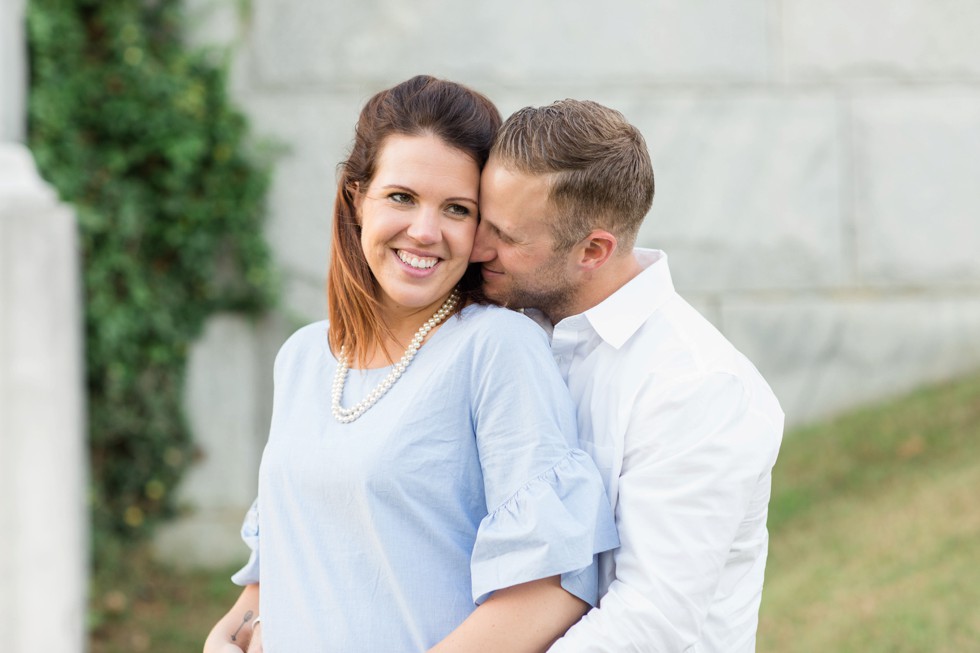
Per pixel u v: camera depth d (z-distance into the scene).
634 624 1.38
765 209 4.43
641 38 4.38
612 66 4.37
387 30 4.33
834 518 3.80
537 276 1.54
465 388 1.45
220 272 4.33
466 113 1.51
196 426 4.32
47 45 4.12
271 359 4.35
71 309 3.43
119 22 4.19
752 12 4.40
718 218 4.41
